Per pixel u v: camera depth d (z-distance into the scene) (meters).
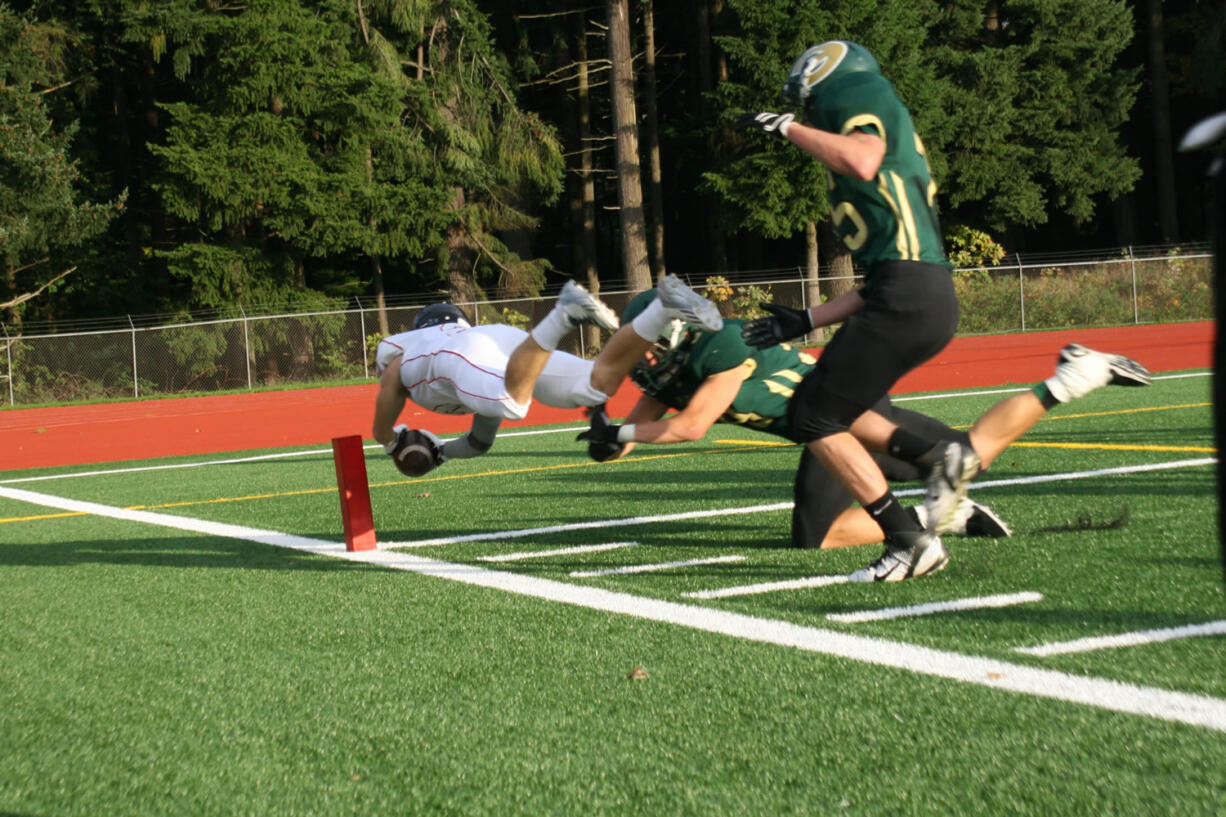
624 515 8.99
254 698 4.64
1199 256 39.19
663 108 57.38
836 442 5.96
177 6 38.75
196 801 3.63
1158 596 5.45
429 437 7.34
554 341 6.04
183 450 18.27
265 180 38.50
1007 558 6.49
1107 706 3.95
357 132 39.72
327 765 3.88
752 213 41.41
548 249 58.72
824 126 5.71
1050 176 49.91
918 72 42.53
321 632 5.66
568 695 4.45
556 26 48.19
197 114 39.19
